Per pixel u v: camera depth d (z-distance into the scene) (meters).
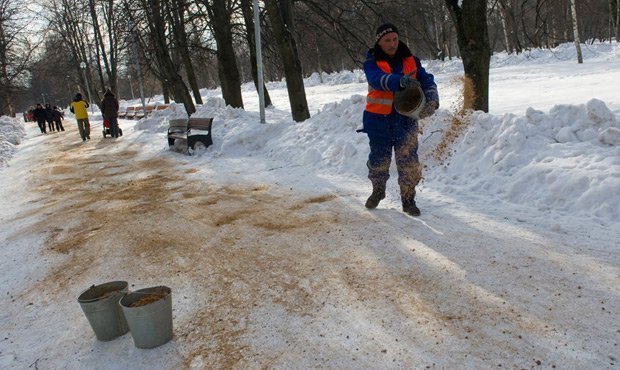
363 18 13.28
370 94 4.74
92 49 39.56
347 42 13.57
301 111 11.84
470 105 6.43
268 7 11.36
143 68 21.19
